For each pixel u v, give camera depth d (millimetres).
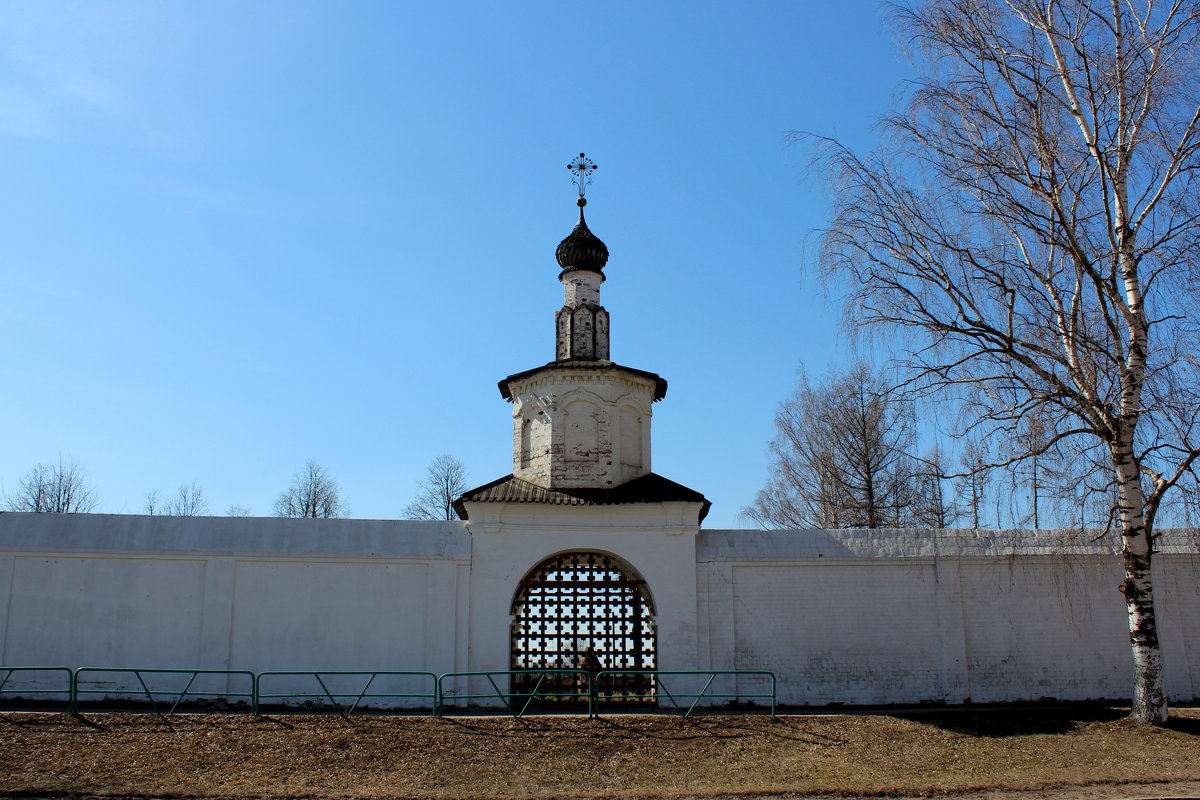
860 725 20031
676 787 16656
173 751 17812
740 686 22375
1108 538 22656
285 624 22031
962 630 22953
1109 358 18828
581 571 23156
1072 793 15891
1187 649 23234
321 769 17297
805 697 22453
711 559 23141
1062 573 23359
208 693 21453
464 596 22469
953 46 19625
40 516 22047
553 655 23109
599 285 26266
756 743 19031
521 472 24531
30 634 21359
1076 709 21391
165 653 21594
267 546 22297
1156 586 23516
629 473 24328
